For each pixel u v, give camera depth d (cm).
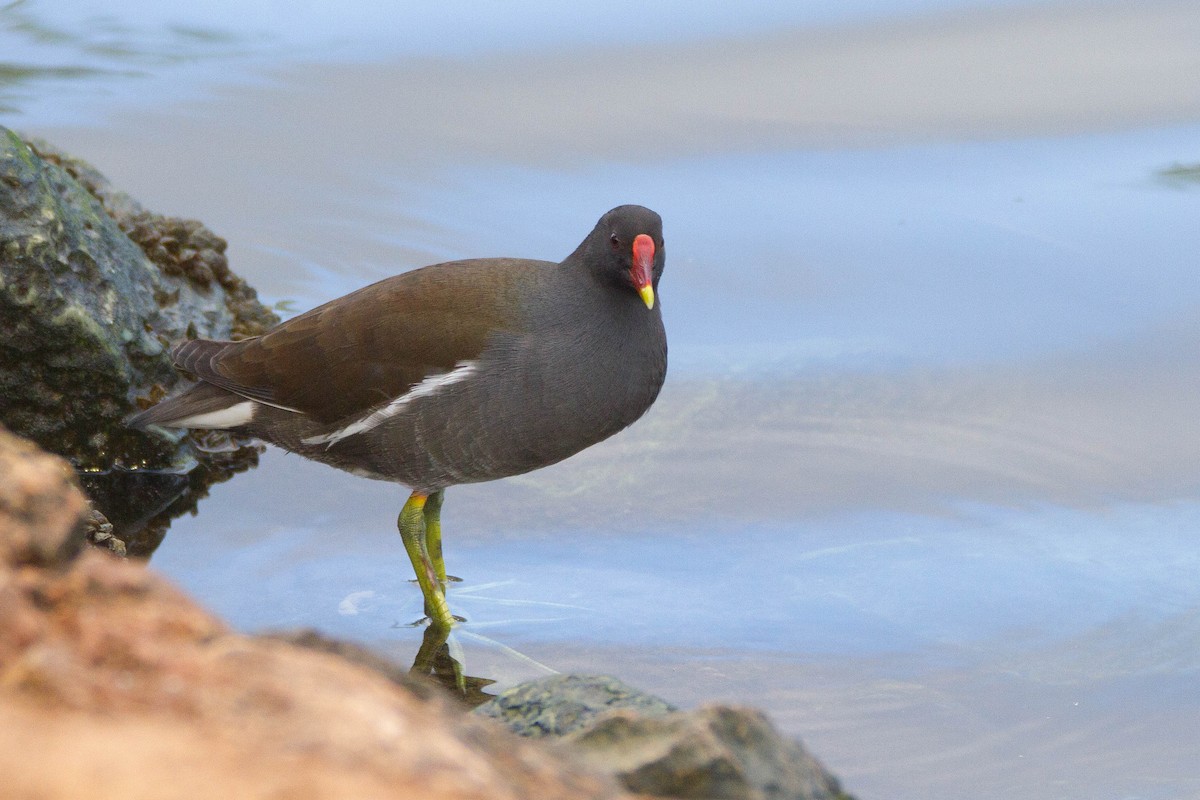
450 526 1136
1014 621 979
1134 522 1101
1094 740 851
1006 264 1486
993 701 891
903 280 1471
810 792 517
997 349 1364
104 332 1190
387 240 1503
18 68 1791
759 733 521
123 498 1181
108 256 1248
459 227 1530
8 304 1138
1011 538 1084
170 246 1362
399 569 1068
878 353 1366
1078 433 1230
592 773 445
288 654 406
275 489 1204
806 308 1436
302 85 1800
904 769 817
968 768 820
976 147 1689
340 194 1580
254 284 1426
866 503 1142
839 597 1012
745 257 1506
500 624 986
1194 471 1167
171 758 338
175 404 1091
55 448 1210
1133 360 1338
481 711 616
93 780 324
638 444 1245
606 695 610
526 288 1019
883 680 913
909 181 1625
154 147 1650
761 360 1364
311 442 1068
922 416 1268
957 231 1541
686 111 1755
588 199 1587
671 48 1914
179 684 378
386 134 1695
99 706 362
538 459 1035
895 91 1803
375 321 1030
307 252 1479
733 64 1866
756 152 1675
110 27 1911
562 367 998
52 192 1184
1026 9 2022
